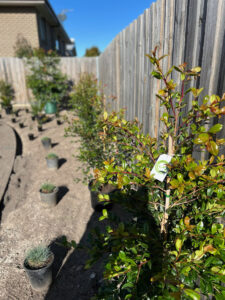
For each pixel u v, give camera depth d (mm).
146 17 2654
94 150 3529
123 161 1411
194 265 1039
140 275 1150
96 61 10000
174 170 1371
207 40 1473
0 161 5422
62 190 4418
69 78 10148
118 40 4273
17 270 2707
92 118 3982
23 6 10109
